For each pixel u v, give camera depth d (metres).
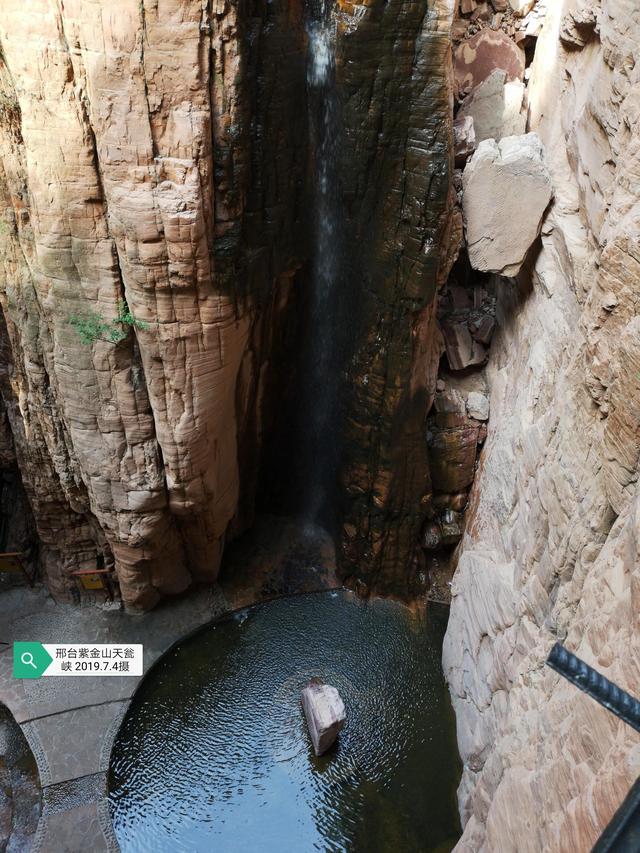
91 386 7.50
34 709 8.53
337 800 7.81
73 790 7.89
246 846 7.48
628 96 5.45
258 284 7.70
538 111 8.73
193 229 6.54
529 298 8.35
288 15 6.78
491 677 7.30
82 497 8.65
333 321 9.10
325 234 8.57
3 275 7.23
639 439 4.69
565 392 6.24
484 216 7.64
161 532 8.64
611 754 3.99
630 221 4.89
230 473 8.88
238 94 6.42
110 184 6.38
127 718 8.58
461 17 9.29
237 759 8.19
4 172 6.66
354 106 7.16
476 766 7.39
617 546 4.65
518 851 5.02
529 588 6.62
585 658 4.62
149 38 5.89
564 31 7.37
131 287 6.86
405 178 7.46
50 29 5.83
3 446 9.10
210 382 7.60
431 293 8.02
